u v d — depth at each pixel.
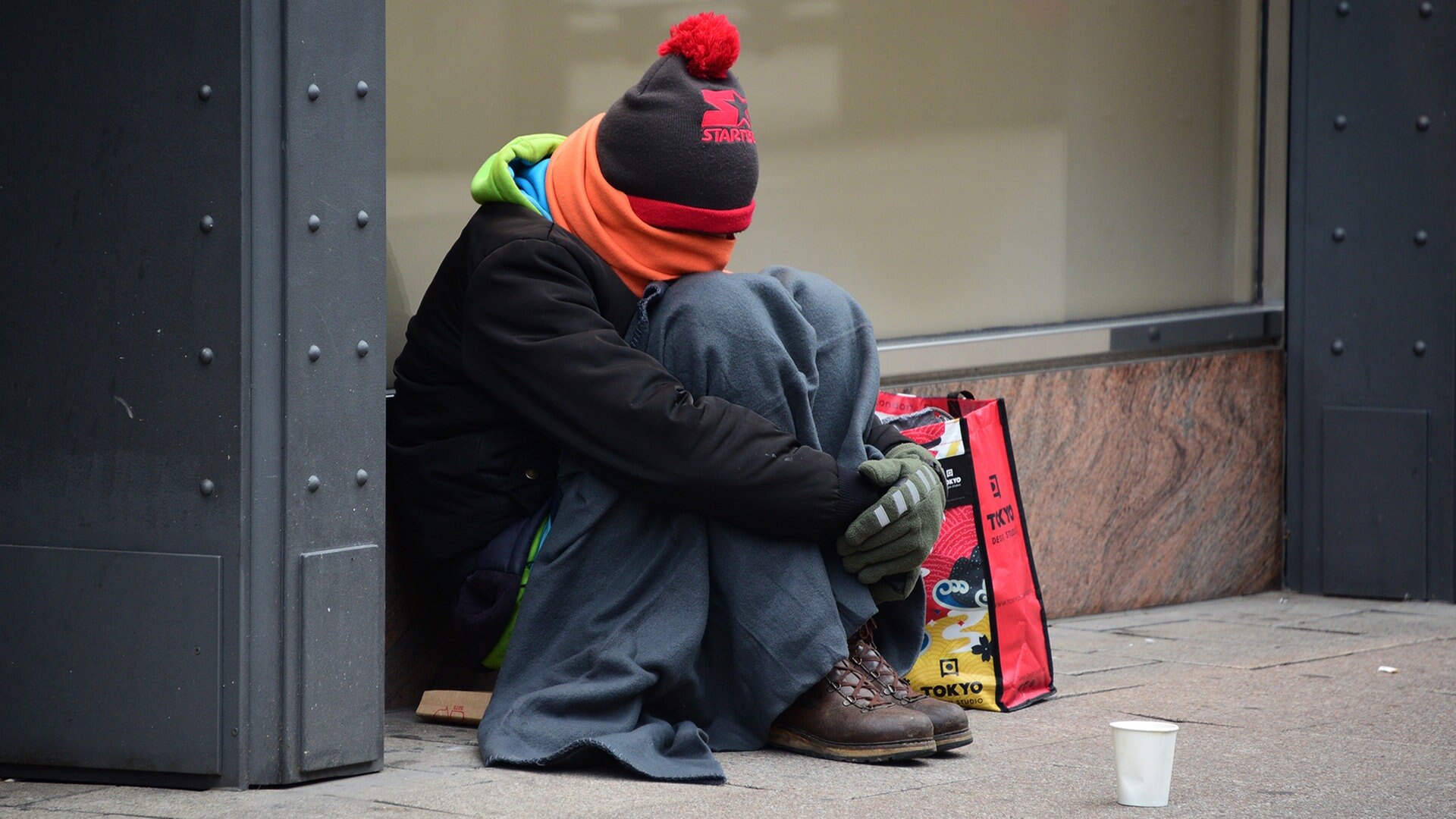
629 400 9.93
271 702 9.09
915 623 10.80
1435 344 16.42
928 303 15.67
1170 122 17.16
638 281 10.78
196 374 8.99
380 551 9.48
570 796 8.98
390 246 12.21
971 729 11.02
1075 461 15.91
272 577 9.05
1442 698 12.01
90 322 9.22
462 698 11.12
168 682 9.12
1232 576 17.11
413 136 12.34
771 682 10.02
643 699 10.07
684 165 10.55
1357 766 9.95
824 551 10.33
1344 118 16.64
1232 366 17.00
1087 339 16.12
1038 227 16.33
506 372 10.30
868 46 15.21
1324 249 16.84
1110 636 14.83
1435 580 16.61
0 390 9.45
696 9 14.16
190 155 8.95
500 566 10.66
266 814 8.54
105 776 9.34
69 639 9.32
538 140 11.27
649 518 10.30
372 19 9.26
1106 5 16.62
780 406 10.27
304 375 9.06
